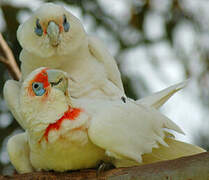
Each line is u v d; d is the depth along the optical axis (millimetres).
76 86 9383
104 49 9625
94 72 9469
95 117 7734
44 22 8969
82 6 13398
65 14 9102
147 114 8195
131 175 7559
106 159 8023
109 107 7941
